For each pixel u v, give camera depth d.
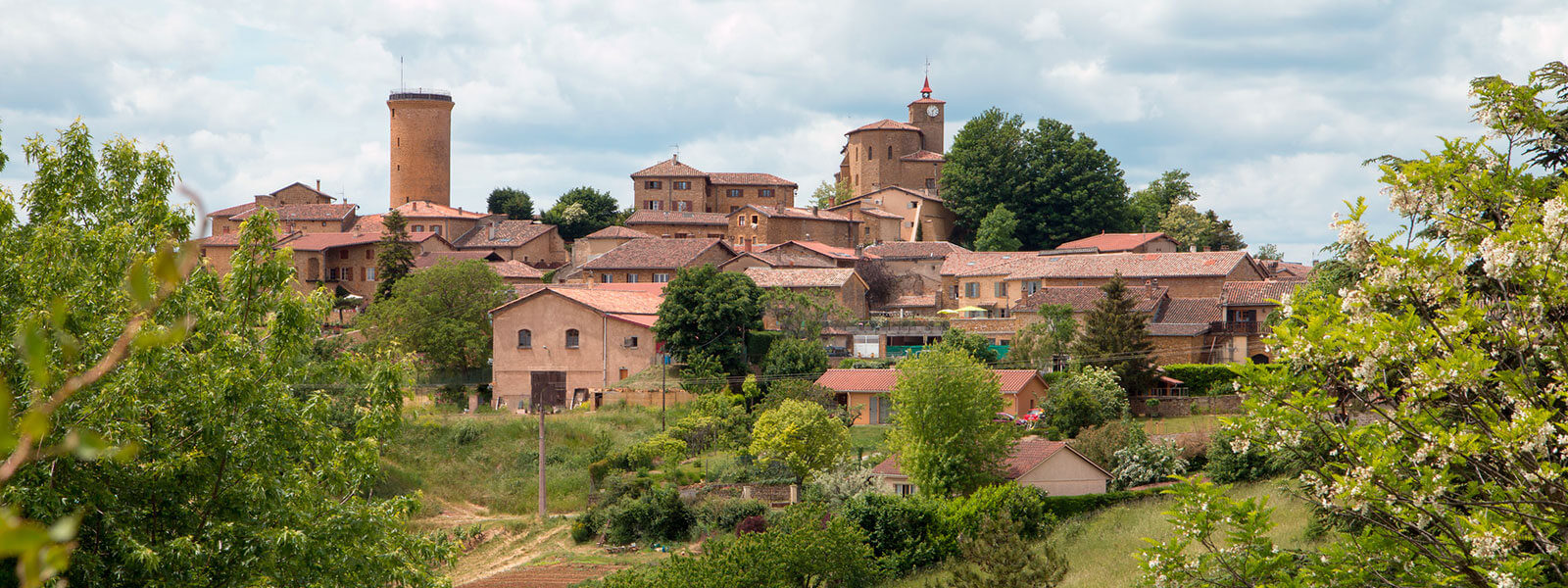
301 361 23.17
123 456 3.66
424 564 23.64
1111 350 66.06
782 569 34.91
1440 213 13.75
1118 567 34.84
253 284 20.94
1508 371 12.76
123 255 19.56
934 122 147.75
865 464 54.22
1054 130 130.75
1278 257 137.75
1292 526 35.09
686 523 50.06
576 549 49.66
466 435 60.91
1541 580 12.44
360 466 22.88
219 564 19.09
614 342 69.50
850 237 125.81
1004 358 73.00
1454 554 13.07
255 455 19.84
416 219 120.69
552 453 59.66
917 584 38.44
